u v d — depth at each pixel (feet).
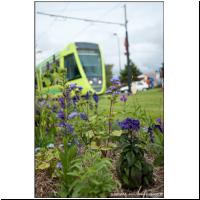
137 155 8.55
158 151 9.67
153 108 13.67
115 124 11.85
